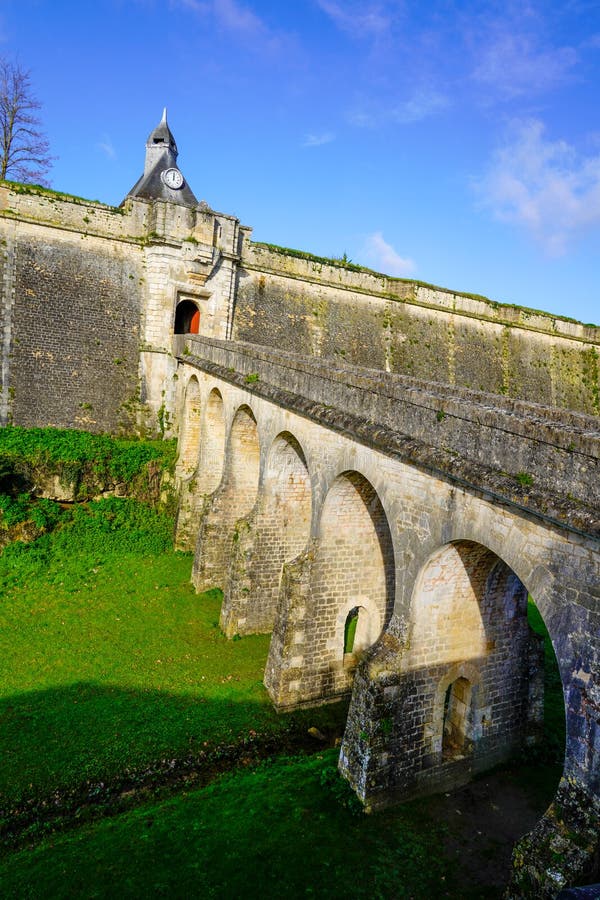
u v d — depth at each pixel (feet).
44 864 30.35
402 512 36.42
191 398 85.40
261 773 38.86
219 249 96.68
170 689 48.11
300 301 110.83
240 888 28.89
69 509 76.89
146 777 38.47
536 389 135.85
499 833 33.45
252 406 60.29
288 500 59.06
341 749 37.09
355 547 48.60
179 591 66.85
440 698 36.50
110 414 90.17
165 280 92.63
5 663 49.34
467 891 29.22
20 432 79.92
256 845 31.76
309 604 47.29
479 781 38.06
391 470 37.50
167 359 92.94
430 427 34.22
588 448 24.53
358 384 41.86
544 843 25.17
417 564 34.94
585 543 24.81
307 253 112.68
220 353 72.13
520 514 27.89
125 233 93.25
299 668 47.26
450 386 44.78
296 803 35.14
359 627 50.88
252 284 105.40
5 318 83.15
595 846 23.99
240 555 57.57
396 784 35.29
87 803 35.96
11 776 37.14
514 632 38.86
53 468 76.07
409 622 35.29
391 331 119.96
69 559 70.33
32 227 86.33
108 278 91.50
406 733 35.47
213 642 56.65
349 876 29.84
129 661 51.72
